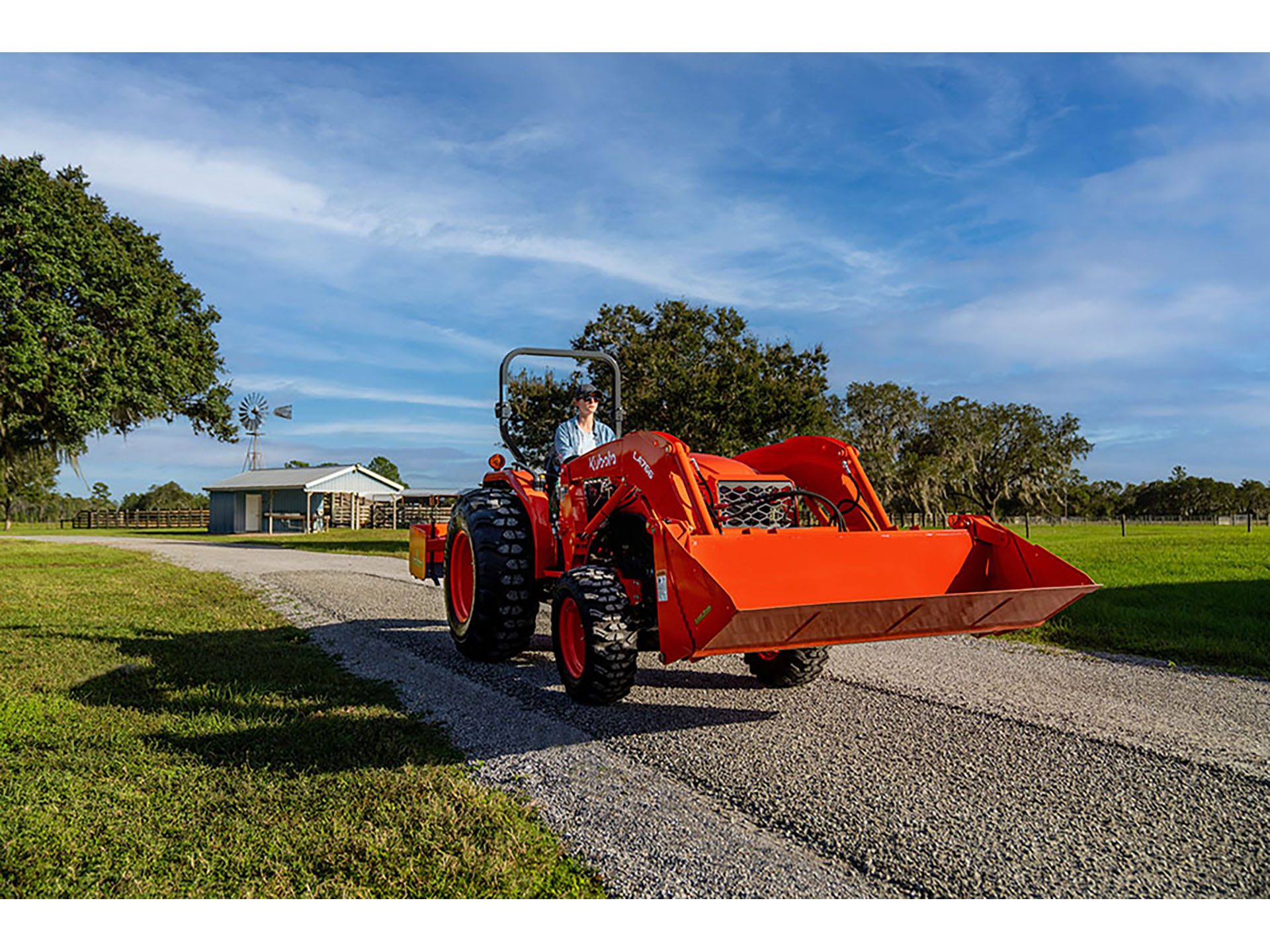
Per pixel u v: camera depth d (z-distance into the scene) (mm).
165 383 27516
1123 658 6488
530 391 23641
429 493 48438
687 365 22922
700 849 3078
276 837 3115
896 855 3021
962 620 4238
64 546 23859
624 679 4781
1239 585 10680
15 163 24469
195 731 4457
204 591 11328
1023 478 60781
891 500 49688
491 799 3504
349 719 4688
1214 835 3186
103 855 3000
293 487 42531
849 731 4516
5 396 23953
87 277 25438
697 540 4203
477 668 6160
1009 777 3801
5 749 4156
